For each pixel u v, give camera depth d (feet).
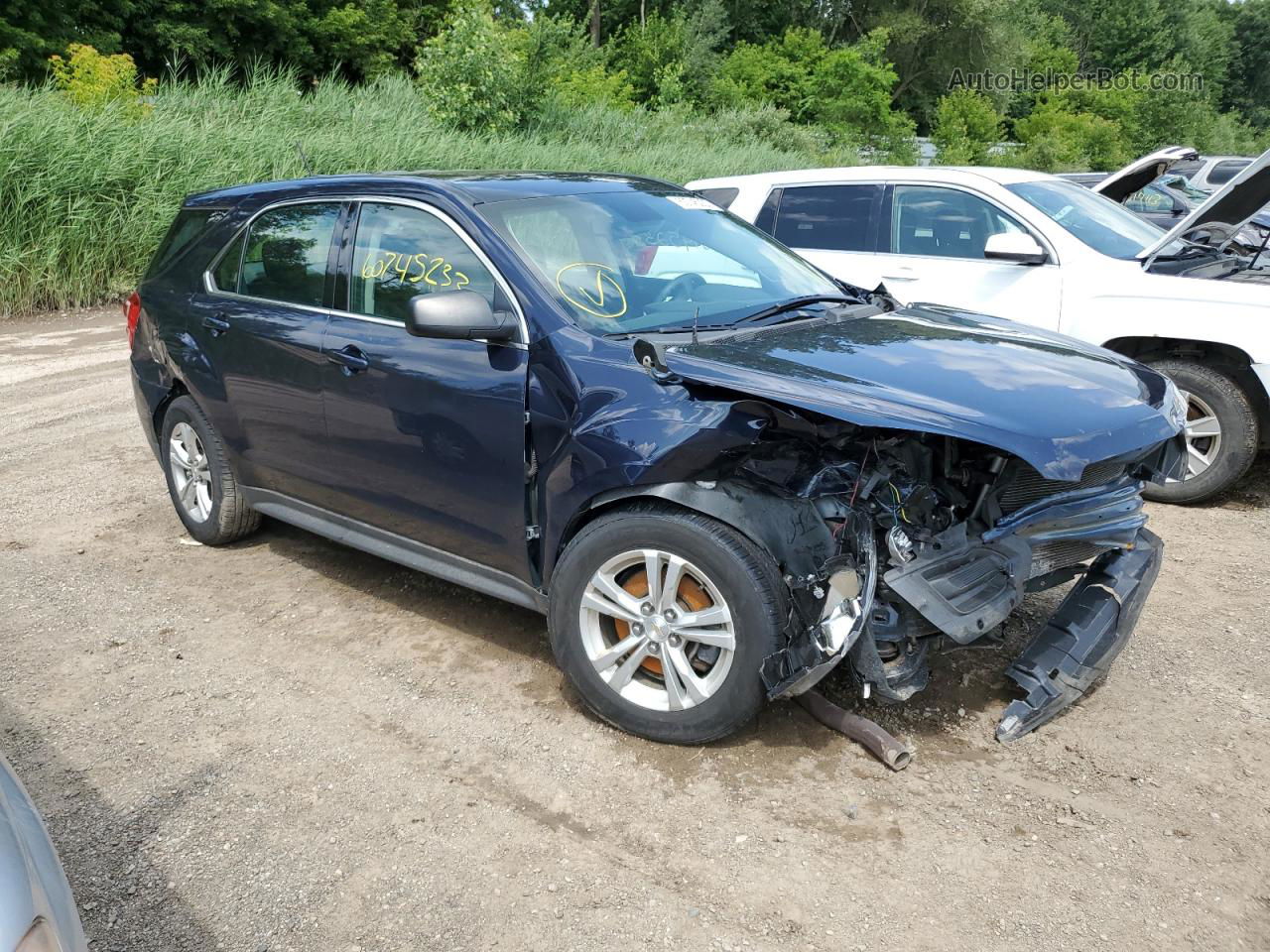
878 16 164.96
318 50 108.27
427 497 12.15
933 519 10.16
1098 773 10.17
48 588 14.71
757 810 9.55
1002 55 171.12
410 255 12.44
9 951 4.91
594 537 10.38
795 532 9.59
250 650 12.86
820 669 9.24
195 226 16.03
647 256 12.60
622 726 10.68
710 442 9.49
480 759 10.44
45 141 39.86
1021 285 20.21
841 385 9.69
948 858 8.90
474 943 7.96
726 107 124.47
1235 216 18.42
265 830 9.32
